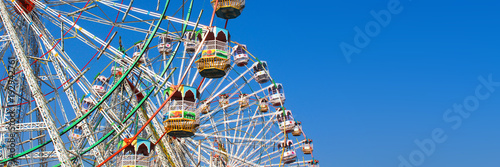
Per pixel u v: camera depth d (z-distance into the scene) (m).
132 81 45.28
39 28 37.19
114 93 43.03
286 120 58.97
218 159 50.69
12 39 34.66
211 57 39.62
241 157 55.53
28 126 36.50
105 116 36.47
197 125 40.22
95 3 35.75
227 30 40.62
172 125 39.50
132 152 39.59
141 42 49.09
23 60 34.34
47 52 36.06
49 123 33.50
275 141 58.88
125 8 36.19
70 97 35.97
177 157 44.81
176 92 40.03
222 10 40.81
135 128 43.75
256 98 58.22
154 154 45.25
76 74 36.25
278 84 58.28
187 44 44.12
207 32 38.44
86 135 36.44
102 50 35.56
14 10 37.31
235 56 56.66
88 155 42.72
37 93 33.78
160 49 48.03
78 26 36.28
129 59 35.78
